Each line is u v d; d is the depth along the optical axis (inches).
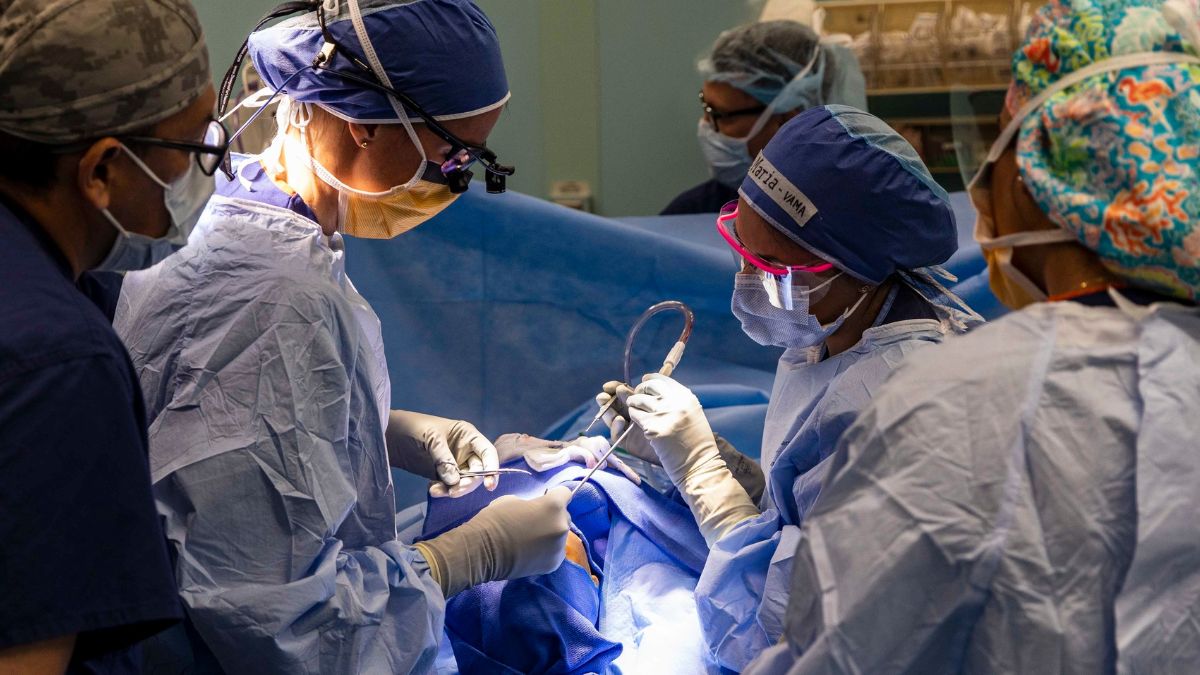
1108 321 33.7
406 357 84.7
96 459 35.4
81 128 37.8
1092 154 33.8
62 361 34.9
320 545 46.6
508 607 58.2
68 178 39.0
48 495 34.4
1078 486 31.9
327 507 46.8
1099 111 33.4
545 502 59.3
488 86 53.9
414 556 53.2
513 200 83.0
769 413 62.7
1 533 33.5
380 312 84.2
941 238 54.9
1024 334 34.1
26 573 34.0
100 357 35.9
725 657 56.7
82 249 40.7
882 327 55.6
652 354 86.1
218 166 43.3
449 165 53.9
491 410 85.4
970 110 39.5
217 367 46.7
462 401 85.2
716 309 85.4
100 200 39.1
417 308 84.4
